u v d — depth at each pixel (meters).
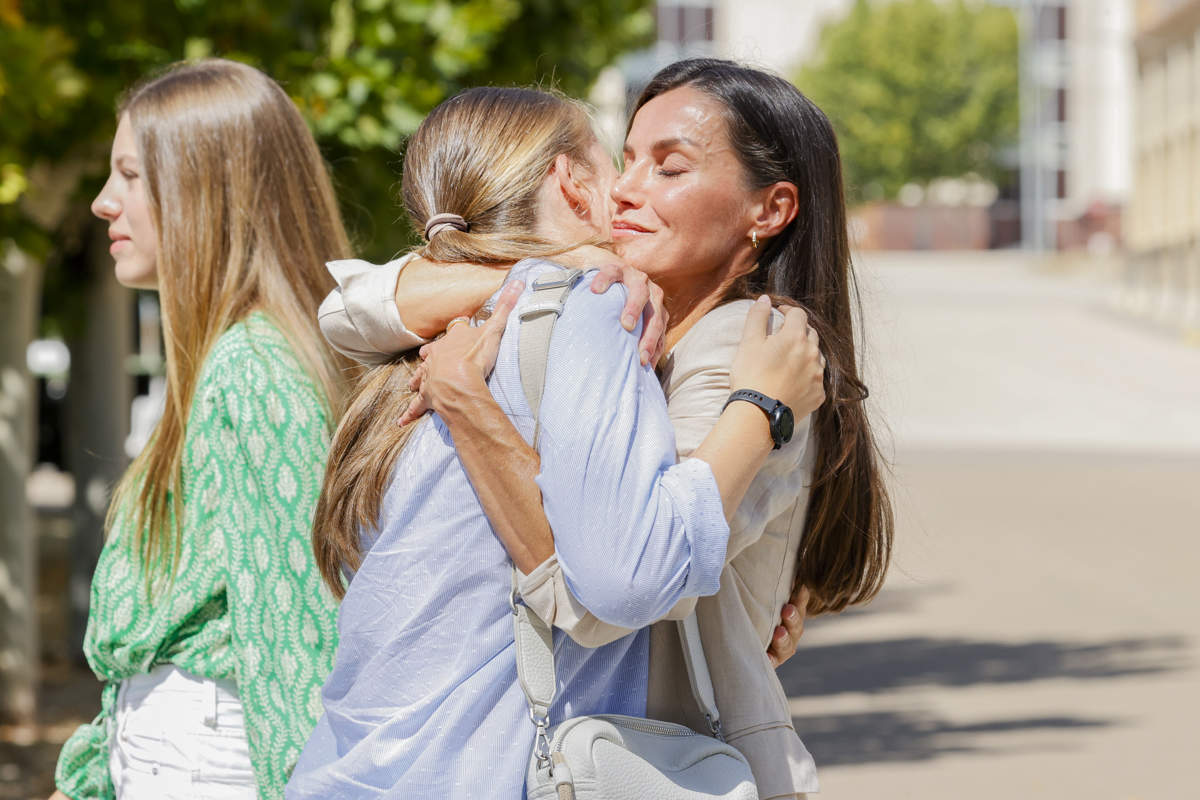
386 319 2.94
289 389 3.38
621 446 2.60
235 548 3.29
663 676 2.85
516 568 2.72
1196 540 19.92
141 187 3.76
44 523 23.19
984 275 83.38
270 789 3.20
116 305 13.42
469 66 10.27
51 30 8.36
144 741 3.42
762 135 3.06
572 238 3.06
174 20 9.27
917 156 98.94
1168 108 64.44
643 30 13.13
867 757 9.94
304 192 3.77
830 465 3.08
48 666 13.61
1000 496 25.03
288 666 3.23
